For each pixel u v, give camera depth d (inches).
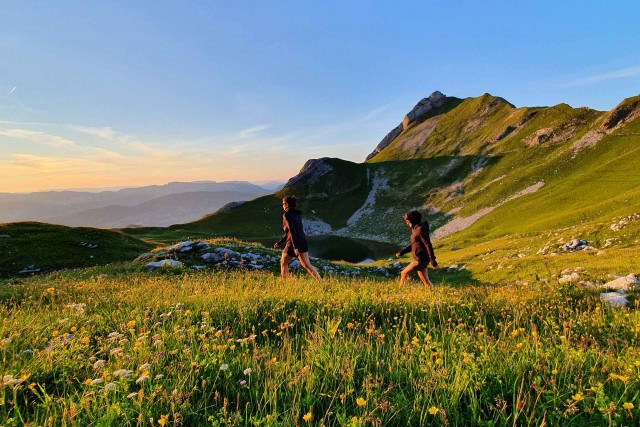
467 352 169.8
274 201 7140.8
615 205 2373.3
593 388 123.6
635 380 137.3
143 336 184.9
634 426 113.5
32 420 121.6
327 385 141.3
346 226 5959.6
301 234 498.0
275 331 214.2
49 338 201.5
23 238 1521.9
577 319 237.6
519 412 119.8
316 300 280.7
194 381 144.7
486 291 334.3
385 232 5251.0
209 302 270.2
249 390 138.3
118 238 1752.0
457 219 4662.9
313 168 7854.3
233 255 823.1
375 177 7445.9
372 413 113.7
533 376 145.2
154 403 127.9
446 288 365.1
